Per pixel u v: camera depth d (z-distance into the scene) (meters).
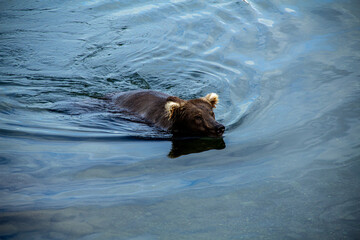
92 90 33.12
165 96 28.94
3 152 20.17
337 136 20.28
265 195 14.98
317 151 18.83
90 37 43.56
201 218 13.57
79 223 13.44
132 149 21.25
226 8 50.34
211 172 17.61
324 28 40.97
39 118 26.31
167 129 25.08
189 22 47.03
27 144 21.53
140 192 15.76
